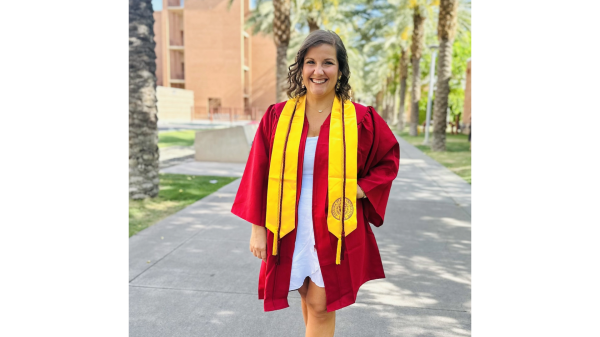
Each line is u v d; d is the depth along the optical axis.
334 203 1.83
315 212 1.88
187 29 45.50
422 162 11.53
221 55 45.72
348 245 1.86
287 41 14.45
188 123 37.50
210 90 46.31
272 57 49.22
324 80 1.85
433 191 7.30
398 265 3.85
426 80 35.34
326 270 1.89
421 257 4.05
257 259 3.97
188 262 3.88
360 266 1.92
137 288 3.31
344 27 27.52
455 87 28.80
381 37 33.38
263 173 1.94
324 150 1.86
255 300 3.14
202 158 11.20
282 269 1.94
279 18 14.29
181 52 50.41
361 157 1.91
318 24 23.06
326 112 1.93
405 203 6.36
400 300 3.16
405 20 26.03
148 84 6.19
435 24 27.22
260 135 2.00
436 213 5.73
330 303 1.90
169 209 5.83
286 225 1.89
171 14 48.22
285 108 1.96
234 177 8.73
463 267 3.80
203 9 45.22
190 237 4.61
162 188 7.29
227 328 2.74
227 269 3.73
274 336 2.65
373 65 54.09
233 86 46.09
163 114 39.66
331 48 1.84
